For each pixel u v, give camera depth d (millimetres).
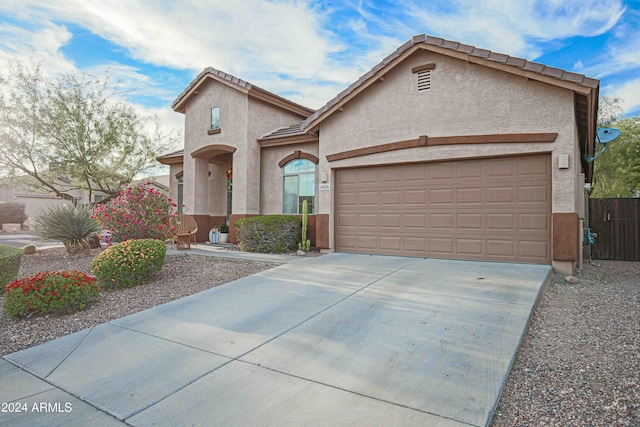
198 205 15992
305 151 13570
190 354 4637
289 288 7371
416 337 4770
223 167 17812
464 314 5438
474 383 3645
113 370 4285
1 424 3273
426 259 9742
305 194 13602
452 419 3098
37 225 12883
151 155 20281
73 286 6445
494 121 9023
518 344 4430
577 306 6121
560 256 8242
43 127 16969
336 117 11547
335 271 8602
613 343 4551
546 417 3162
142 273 8078
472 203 9461
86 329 5617
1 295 7578
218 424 3176
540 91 8539
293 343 4812
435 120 9773
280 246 12000
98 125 18219
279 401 3500
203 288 7836
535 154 8719
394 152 10375
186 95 16031
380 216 10836
